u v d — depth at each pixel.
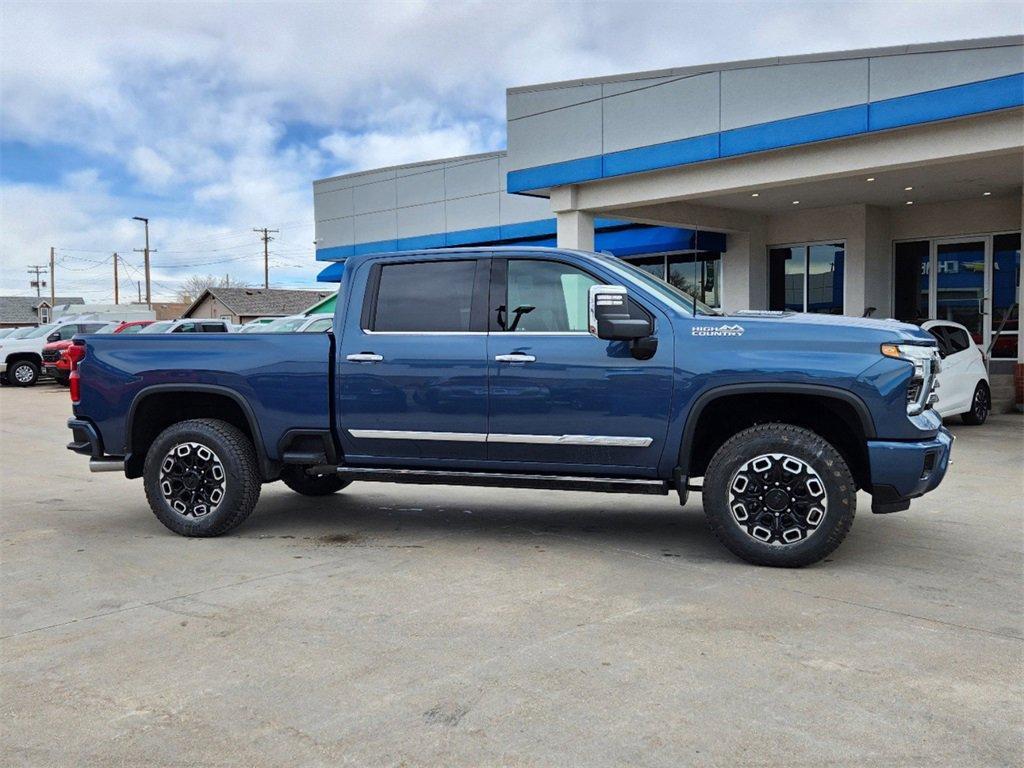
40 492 8.45
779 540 5.24
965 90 10.73
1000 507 7.11
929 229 17.48
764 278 19.17
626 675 3.67
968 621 4.32
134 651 4.03
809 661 3.81
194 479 6.29
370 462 6.12
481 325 5.84
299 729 3.22
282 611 4.58
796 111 12.29
